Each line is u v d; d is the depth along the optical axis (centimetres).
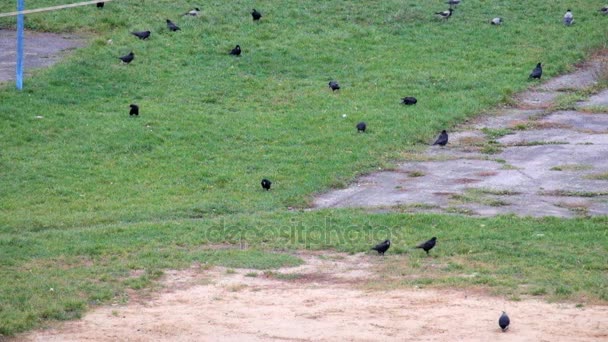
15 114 12750
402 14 17412
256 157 11850
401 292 7481
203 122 12975
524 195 10431
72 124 12631
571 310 6969
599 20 17400
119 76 14488
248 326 6769
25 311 6888
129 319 6912
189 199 10419
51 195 10519
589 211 9825
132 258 8419
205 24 16662
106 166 11462
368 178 11225
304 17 17225
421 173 11331
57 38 16112
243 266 8250
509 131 12988
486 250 8531
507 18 17425
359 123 12656
